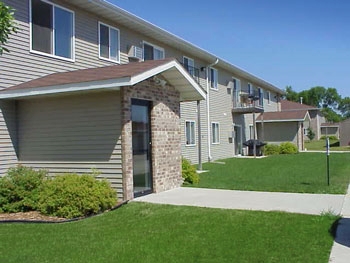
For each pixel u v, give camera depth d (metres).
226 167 17.55
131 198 8.95
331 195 9.23
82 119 9.32
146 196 9.48
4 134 9.92
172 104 10.98
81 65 12.41
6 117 9.99
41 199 7.93
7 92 9.57
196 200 8.85
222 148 24.06
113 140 8.92
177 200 8.89
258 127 32.88
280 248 5.23
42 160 9.86
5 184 8.24
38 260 4.99
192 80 10.84
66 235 6.18
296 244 5.40
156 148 10.13
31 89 9.24
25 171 8.74
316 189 10.27
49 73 11.12
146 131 9.99
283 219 6.80
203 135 21.44
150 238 5.86
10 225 6.95
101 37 13.48
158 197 9.33
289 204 8.19
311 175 13.66
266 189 10.44
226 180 12.61
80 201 7.62
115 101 8.90
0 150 9.81
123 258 5.00
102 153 9.05
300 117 32.00
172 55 18.58
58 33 11.57
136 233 6.18
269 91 35.78
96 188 7.99
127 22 14.26
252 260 4.81
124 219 7.20
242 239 5.68
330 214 7.04
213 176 13.83
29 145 10.05
